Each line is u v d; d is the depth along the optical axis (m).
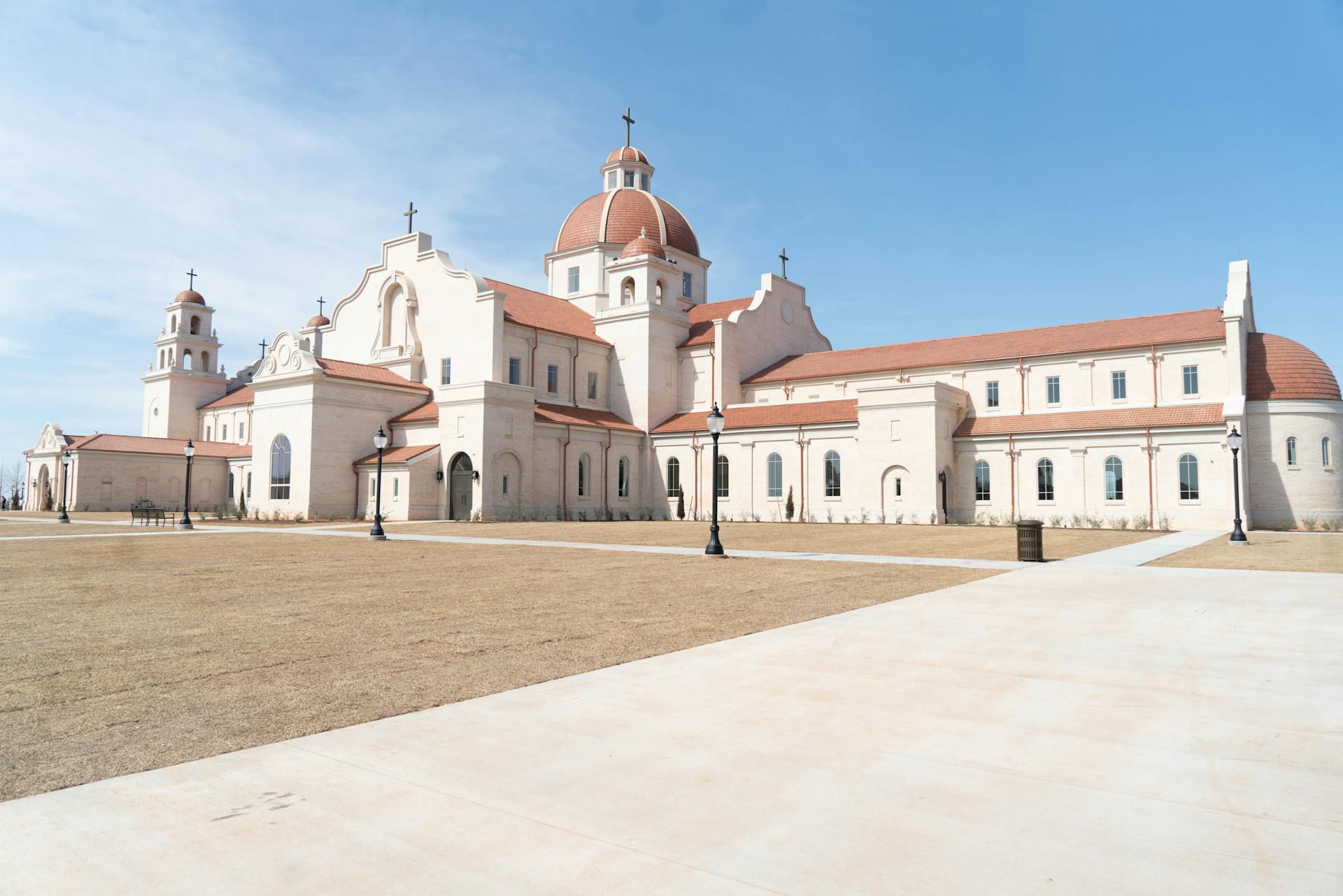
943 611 14.55
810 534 38.19
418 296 58.69
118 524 47.84
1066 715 7.95
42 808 5.75
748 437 56.62
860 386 51.72
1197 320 49.75
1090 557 25.77
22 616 14.34
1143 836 5.26
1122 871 4.79
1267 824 5.44
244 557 25.97
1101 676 9.52
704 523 51.34
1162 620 13.48
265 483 54.50
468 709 8.18
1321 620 13.35
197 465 72.94
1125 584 18.45
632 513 60.16
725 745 7.02
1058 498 47.91
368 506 52.91
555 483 54.94
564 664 10.28
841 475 52.72
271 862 4.91
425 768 6.47
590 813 5.59
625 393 62.41
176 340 86.81
